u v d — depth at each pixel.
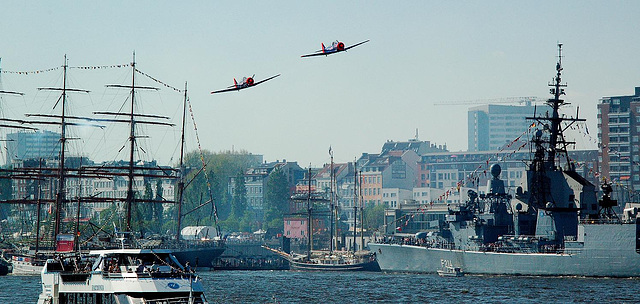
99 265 101.38
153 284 97.75
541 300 154.75
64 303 102.88
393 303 155.00
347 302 157.12
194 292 99.31
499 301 154.75
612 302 150.12
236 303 155.12
